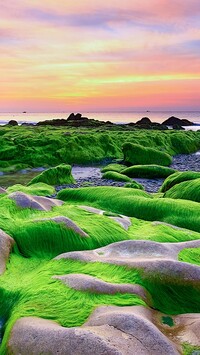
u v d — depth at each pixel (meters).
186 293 8.73
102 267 9.42
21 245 11.45
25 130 77.00
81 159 49.91
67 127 98.94
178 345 6.92
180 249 10.95
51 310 7.70
